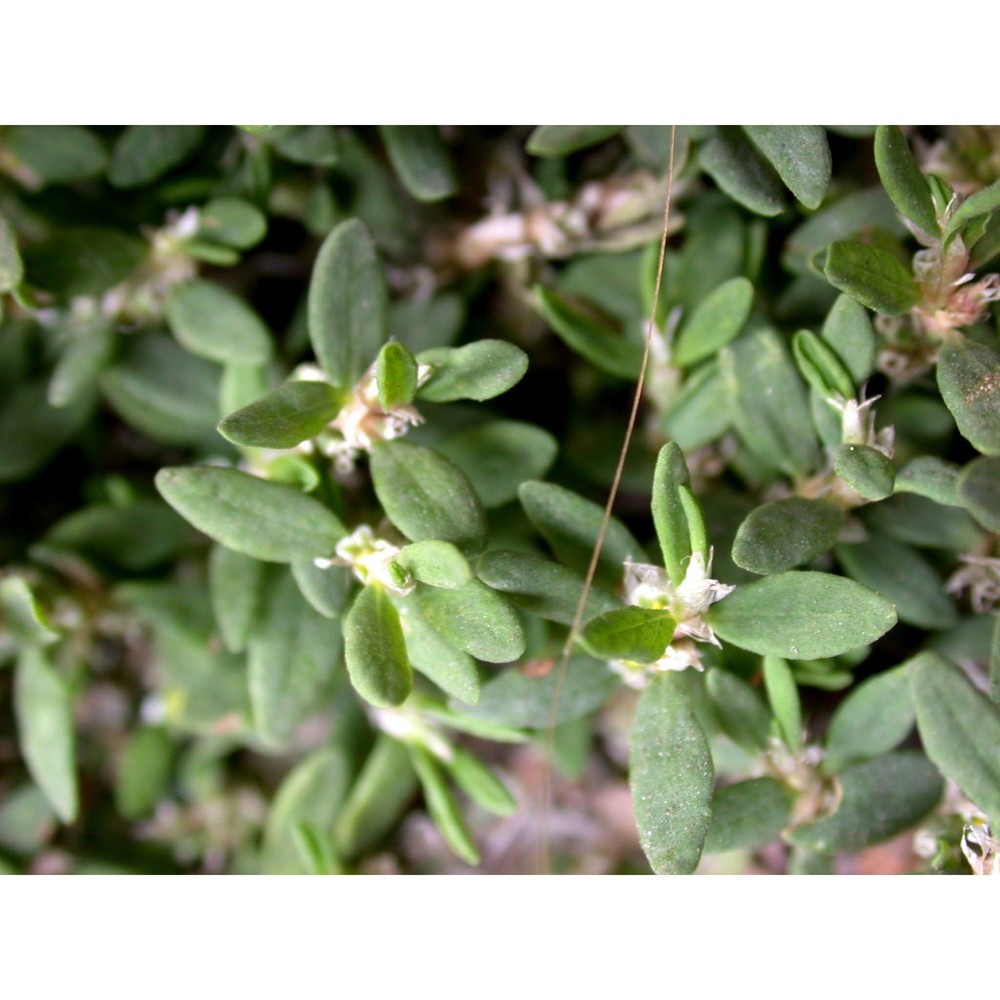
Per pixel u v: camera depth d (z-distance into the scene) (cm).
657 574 8
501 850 11
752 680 9
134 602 11
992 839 9
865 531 9
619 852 12
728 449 10
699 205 10
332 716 11
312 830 10
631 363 10
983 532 9
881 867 10
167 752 11
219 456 11
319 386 9
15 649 10
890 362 9
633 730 8
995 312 9
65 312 11
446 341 11
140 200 10
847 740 9
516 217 11
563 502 9
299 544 9
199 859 12
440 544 8
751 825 9
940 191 8
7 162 10
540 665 9
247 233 10
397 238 11
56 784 10
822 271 9
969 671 10
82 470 12
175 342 11
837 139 10
